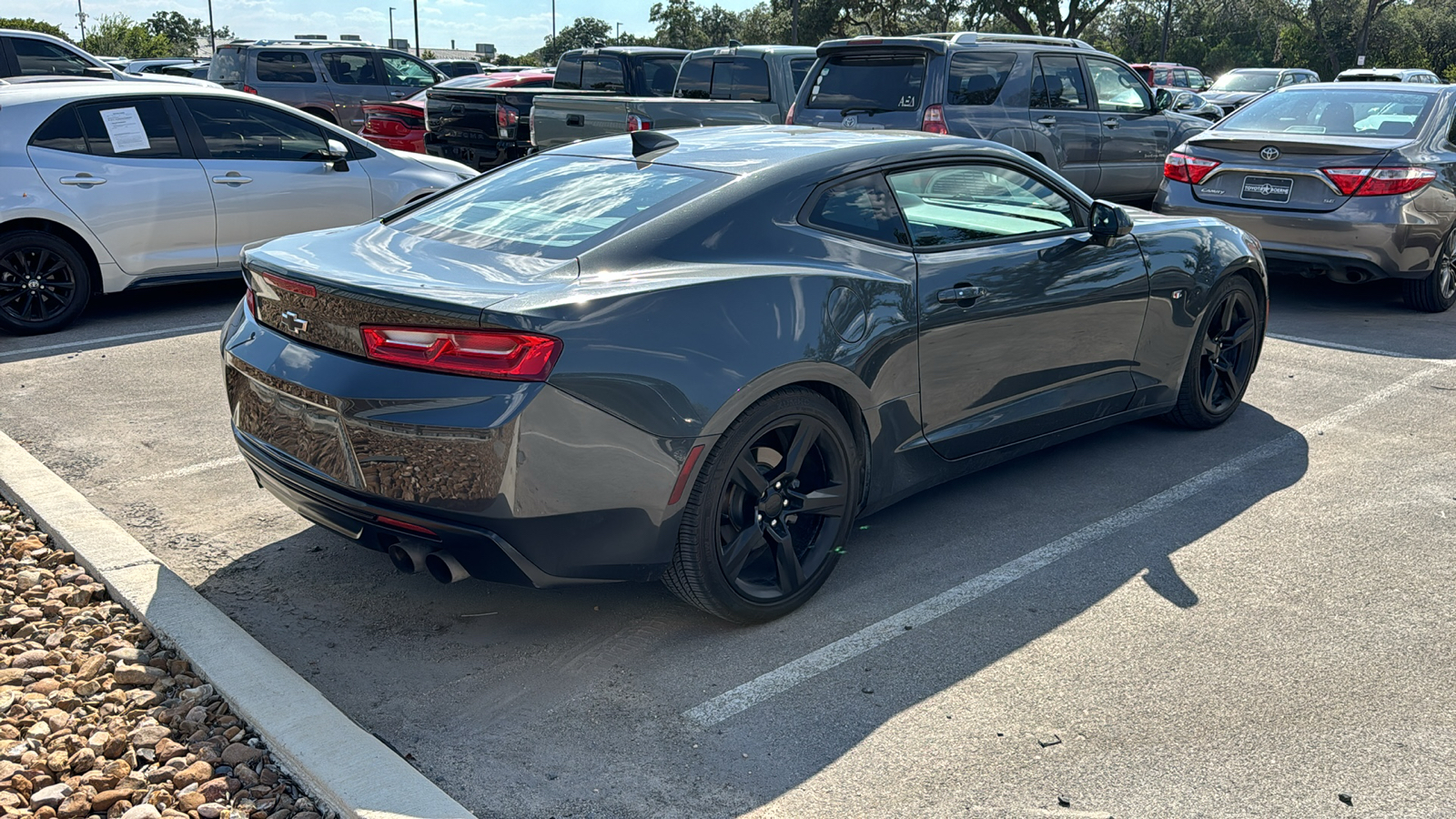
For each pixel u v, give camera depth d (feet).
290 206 25.93
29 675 10.00
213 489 14.94
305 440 10.50
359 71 58.49
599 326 9.73
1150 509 14.55
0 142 22.27
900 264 12.22
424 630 11.35
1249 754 9.24
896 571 12.73
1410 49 182.50
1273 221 25.27
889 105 30.17
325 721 9.14
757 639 11.19
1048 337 13.99
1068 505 14.69
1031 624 11.48
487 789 8.80
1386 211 24.12
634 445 9.91
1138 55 217.56
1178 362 16.47
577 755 9.26
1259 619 11.57
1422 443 17.07
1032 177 14.28
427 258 11.01
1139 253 15.33
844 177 12.23
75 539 12.54
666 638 11.21
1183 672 10.52
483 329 9.35
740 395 10.37
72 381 19.69
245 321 11.55
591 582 10.36
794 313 10.96
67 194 22.89
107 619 11.10
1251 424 18.07
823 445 11.56
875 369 11.78
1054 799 8.68
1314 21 186.70
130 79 27.22
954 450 13.21
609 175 12.60
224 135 25.13
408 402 9.53
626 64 45.47
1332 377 20.81
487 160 41.34
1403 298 26.40
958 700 10.07
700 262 10.86
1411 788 8.82
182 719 9.42
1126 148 34.12
